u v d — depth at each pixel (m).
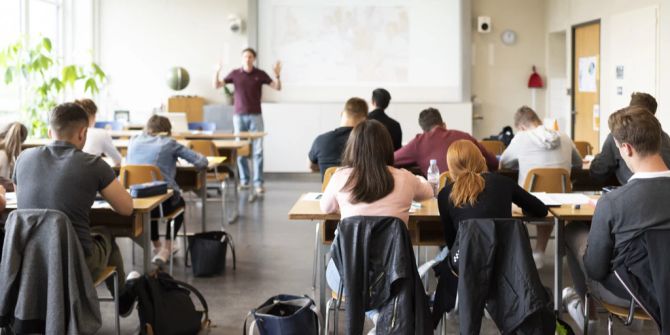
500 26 11.08
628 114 2.78
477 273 2.86
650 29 7.72
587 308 3.25
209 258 5.00
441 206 3.27
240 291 4.68
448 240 3.29
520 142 5.08
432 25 10.80
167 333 3.63
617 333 3.80
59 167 3.29
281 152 10.89
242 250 5.87
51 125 3.40
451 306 3.17
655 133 2.73
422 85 10.88
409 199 3.18
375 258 2.90
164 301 3.69
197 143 6.96
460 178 3.18
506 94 11.17
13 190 4.29
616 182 5.56
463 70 10.80
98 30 11.05
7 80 8.54
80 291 3.12
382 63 10.88
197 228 6.75
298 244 6.09
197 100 10.91
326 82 10.91
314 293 4.63
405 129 10.75
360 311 2.89
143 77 11.13
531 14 11.05
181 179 6.21
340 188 3.18
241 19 11.03
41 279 3.07
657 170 2.75
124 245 6.02
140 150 5.30
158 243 5.42
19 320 3.04
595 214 2.84
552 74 10.98
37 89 8.95
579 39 9.85
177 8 11.05
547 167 4.95
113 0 11.05
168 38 11.09
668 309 2.63
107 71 11.12
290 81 10.91
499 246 2.89
